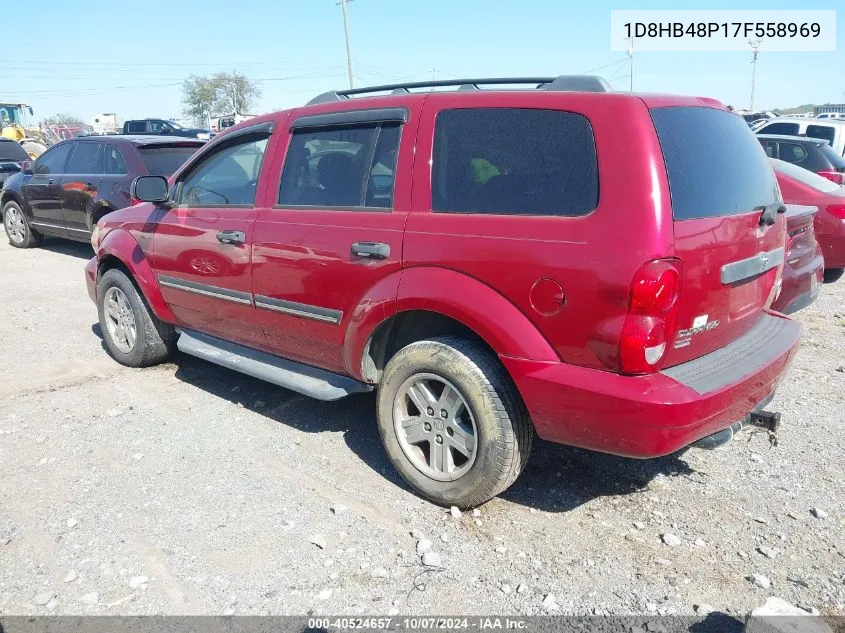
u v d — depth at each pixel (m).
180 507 3.52
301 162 4.09
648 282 2.73
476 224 3.20
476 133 3.32
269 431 4.40
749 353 3.29
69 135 47.28
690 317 2.94
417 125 3.52
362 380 3.84
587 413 2.93
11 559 3.11
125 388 5.15
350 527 3.34
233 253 4.34
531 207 3.08
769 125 13.82
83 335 6.54
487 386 3.21
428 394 3.48
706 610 2.77
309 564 3.07
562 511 3.48
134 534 3.29
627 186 2.83
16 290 8.48
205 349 4.82
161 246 4.94
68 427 4.46
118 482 3.76
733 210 3.18
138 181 4.67
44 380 5.32
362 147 3.76
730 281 3.12
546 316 2.98
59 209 10.34
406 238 3.42
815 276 5.59
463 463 3.53
